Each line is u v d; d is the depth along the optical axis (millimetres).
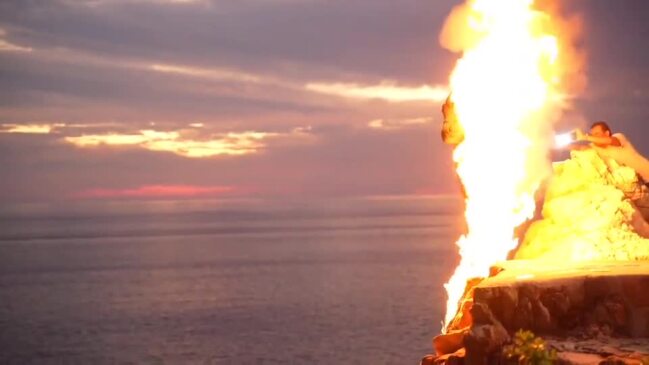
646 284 17266
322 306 167875
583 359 15828
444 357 17688
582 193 20766
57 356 129875
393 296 173875
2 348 138375
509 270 18578
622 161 21188
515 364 15922
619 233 20375
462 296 20062
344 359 112812
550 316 17109
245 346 129750
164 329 151375
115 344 137875
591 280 17406
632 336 17094
